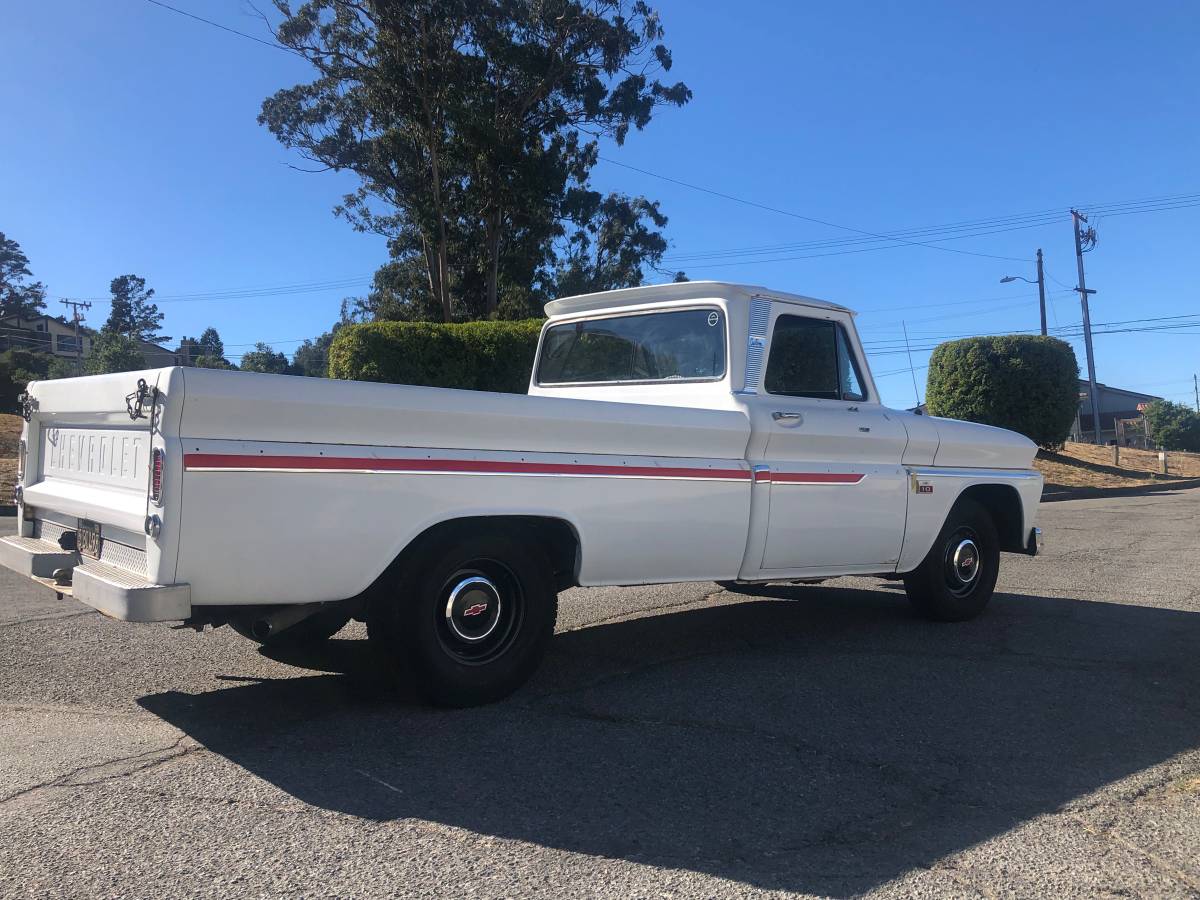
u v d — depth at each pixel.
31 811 3.26
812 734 4.12
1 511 13.70
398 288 40.50
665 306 5.79
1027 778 3.63
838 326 6.00
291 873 2.81
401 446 4.00
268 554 3.67
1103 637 6.12
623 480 4.67
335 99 32.44
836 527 5.63
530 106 33.44
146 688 4.82
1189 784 3.58
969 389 23.66
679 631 6.27
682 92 34.56
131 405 3.72
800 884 2.77
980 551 6.68
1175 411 53.69
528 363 18.20
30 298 93.06
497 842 3.03
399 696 4.64
